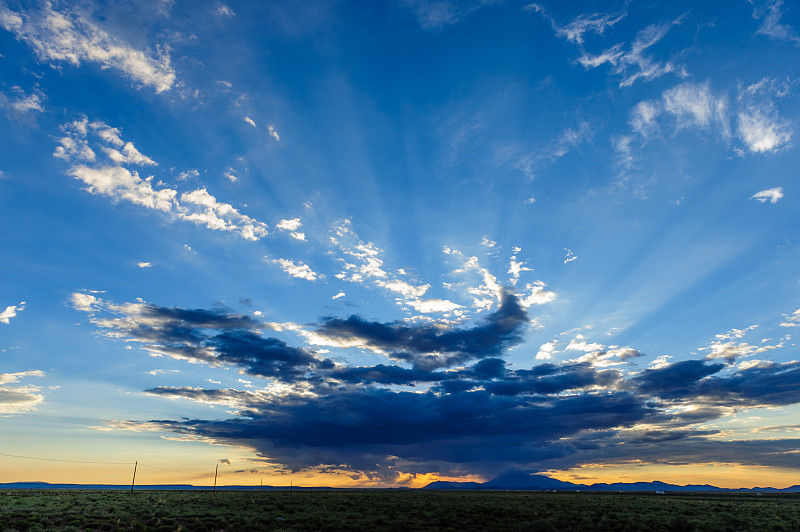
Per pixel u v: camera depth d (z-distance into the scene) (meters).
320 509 51.09
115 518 38.34
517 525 37.78
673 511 52.22
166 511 43.78
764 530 37.03
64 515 38.97
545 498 80.12
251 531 35.03
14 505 43.81
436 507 55.50
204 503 54.44
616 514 48.50
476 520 42.81
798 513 50.28
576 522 41.81
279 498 67.75
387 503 61.22
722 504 64.81
